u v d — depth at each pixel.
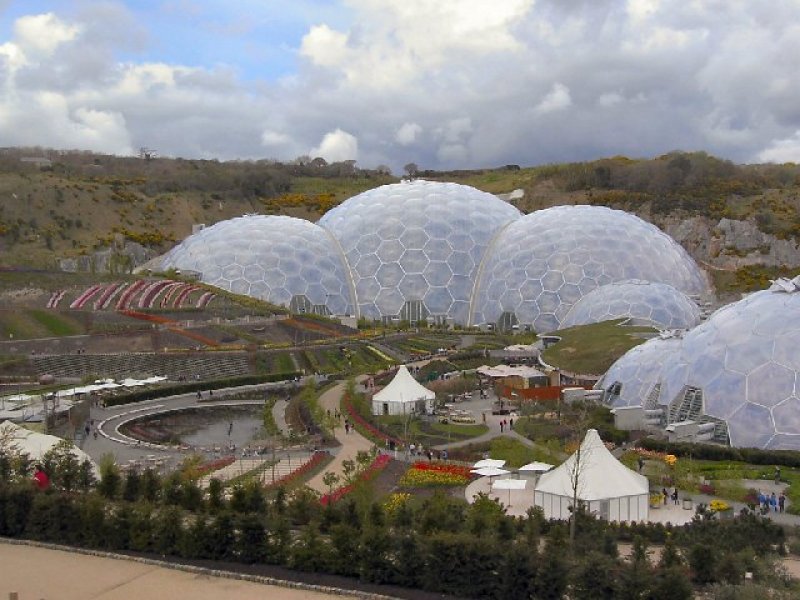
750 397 68.75
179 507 43.28
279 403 92.94
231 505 45.41
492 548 35.88
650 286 132.12
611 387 83.88
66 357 109.69
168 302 140.62
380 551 37.31
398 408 84.19
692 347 76.75
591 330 119.81
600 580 33.94
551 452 62.59
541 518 44.91
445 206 171.25
